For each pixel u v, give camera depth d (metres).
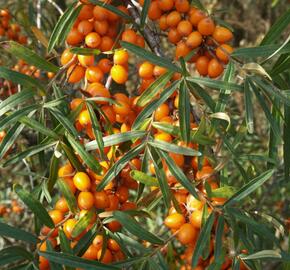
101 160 0.33
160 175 0.31
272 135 0.34
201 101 0.34
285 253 0.31
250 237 0.33
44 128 0.32
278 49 0.32
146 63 0.34
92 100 0.32
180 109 0.31
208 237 0.30
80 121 0.32
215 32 0.33
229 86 0.32
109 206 0.32
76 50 0.32
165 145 0.31
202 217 0.31
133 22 0.34
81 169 0.32
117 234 0.33
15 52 0.33
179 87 0.32
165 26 0.34
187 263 0.35
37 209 0.31
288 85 0.36
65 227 0.32
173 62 0.33
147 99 0.32
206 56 0.34
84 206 0.31
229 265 0.33
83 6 0.34
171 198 0.32
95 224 0.32
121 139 0.31
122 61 0.33
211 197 0.32
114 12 0.33
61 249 0.31
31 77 0.32
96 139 0.31
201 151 0.33
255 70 0.32
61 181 0.32
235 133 0.38
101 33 0.34
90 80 0.34
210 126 0.33
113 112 0.33
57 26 0.34
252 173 0.37
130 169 0.34
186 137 0.31
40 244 0.30
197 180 0.33
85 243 0.32
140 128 0.33
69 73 0.34
